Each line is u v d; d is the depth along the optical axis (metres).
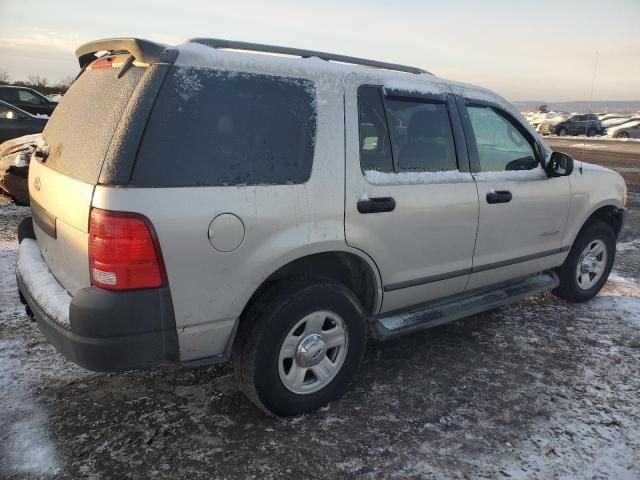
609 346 3.94
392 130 3.12
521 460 2.61
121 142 2.23
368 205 2.90
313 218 2.71
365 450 2.64
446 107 3.44
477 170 3.57
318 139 2.76
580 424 2.93
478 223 3.54
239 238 2.47
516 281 4.22
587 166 4.50
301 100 2.73
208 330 2.50
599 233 4.68
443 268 3.43
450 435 2.79
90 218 2.24
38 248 3.24
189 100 2.38
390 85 3.14
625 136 33.78
